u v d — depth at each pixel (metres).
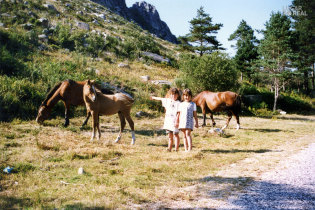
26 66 14.16
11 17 27.25
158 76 25.14
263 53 26.72
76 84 9.28
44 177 4.02
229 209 2.87
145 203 3.14
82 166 4.71
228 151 6.47
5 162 4.64
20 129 7.65
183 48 40.91
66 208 2.85
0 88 10.46
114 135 8.33
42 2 39.78
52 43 25.39
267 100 25.19
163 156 5.66
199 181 4.05
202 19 38.75
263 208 2.86
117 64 26.06
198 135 9.05
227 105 10.75
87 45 28.20
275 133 9.93
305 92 38.16
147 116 13.35
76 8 47.50
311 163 5.02
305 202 3.03
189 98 6.16
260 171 4.54
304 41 35.22
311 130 11.12
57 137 7.08
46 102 8.87
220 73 17.62
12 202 3.02
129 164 4.94
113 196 3.31
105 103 6.95
